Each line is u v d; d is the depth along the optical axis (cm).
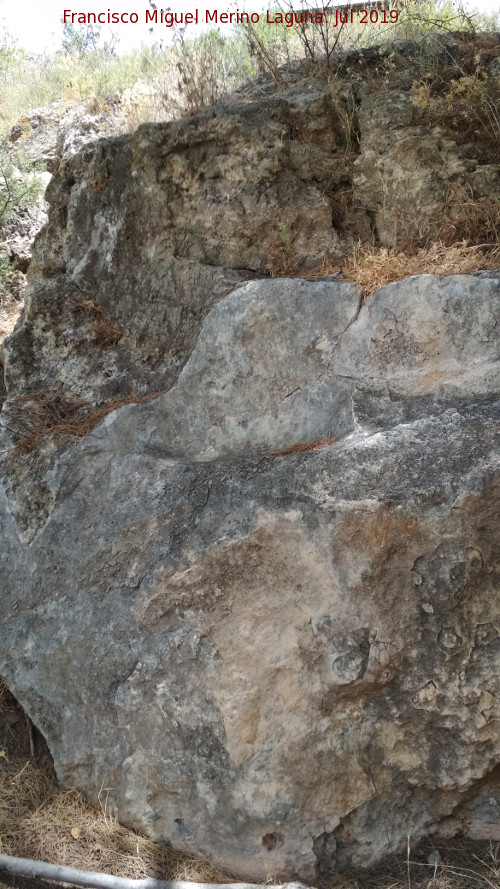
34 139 809
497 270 287
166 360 364
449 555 252
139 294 378
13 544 334
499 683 254
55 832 278
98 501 319
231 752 262
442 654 254
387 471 261
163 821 275
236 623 270
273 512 269
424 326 285
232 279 354
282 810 257
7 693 328
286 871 257
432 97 365
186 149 369
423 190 345
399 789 263
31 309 392
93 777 288
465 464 253
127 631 286
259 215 361
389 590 257
